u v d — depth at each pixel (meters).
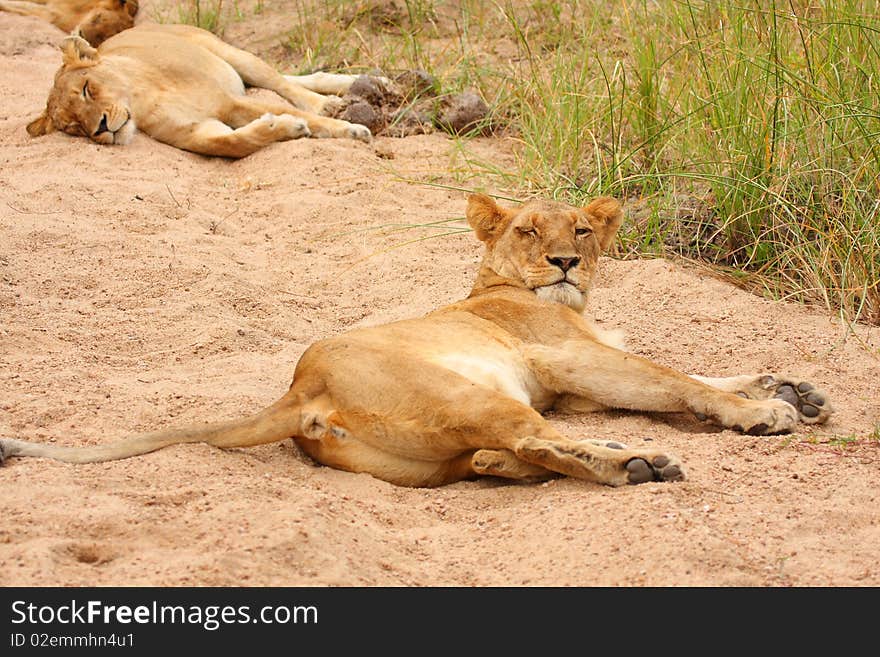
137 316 11.01
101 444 7.89
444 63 19.09
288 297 11.97
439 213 14.12
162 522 6.69
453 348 8.41
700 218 13.30
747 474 7.67
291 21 21.36
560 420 8.82
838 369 10.02
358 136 16.42
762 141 12.71
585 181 14.44
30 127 16.17
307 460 7.98
